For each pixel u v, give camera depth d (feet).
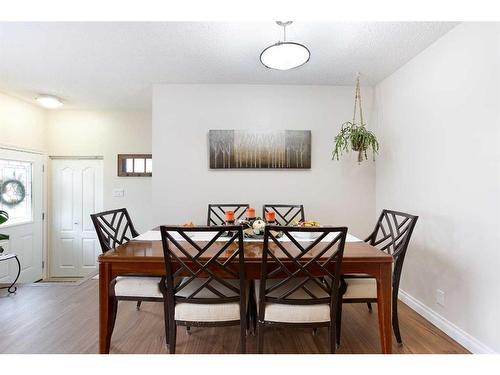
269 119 10.94
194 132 10.87
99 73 9.70
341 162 11.05
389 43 7.72
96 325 7.37
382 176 10.44
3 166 11.81
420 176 8.20
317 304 5.36
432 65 7.70
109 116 14.01
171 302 5.41
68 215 14.03
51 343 6.51
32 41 7.52
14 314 8.01
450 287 7.00
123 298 6.11
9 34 7.15
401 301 9.12
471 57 6.36
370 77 10.12
